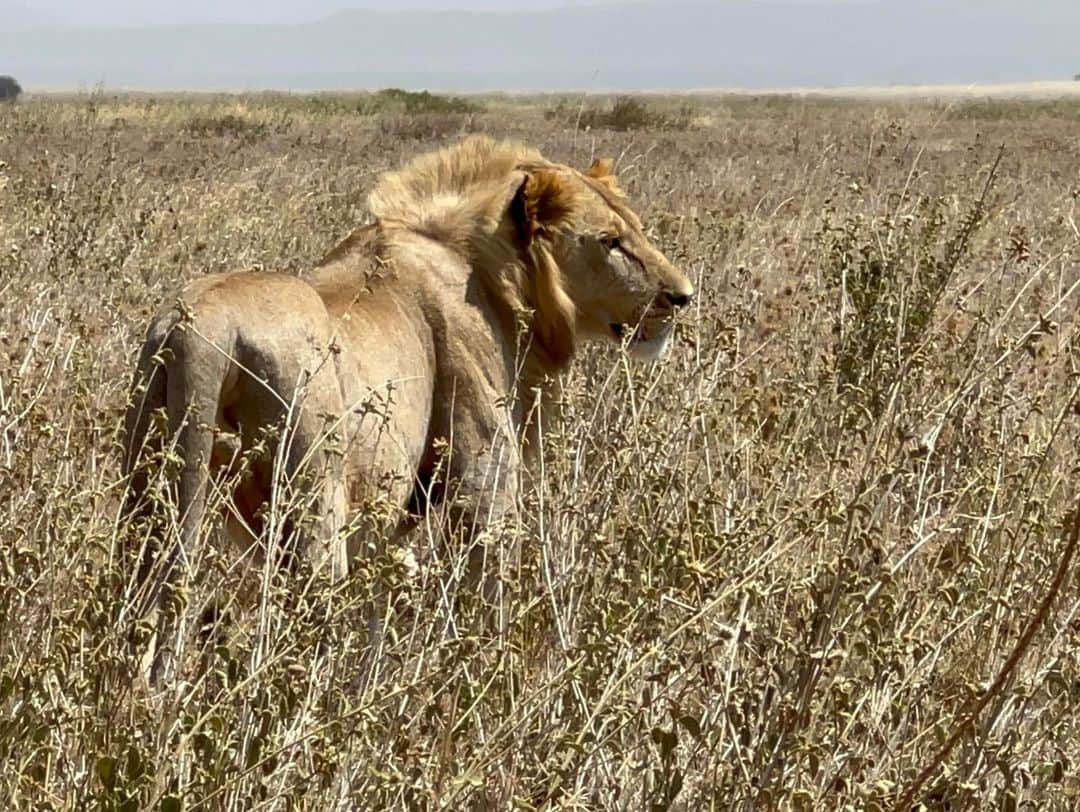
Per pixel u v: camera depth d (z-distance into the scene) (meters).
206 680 7.27
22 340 12.36
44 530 8.00
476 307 10.80
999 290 15.02
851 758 7.51
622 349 10.63
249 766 6.54
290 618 7.25
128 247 18.27
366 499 8.27
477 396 10.62
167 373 8.62
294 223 21.00
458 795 6.95
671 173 33.78
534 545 9.05
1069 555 6.53
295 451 8.96
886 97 182.88
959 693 8.36
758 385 12.86
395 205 11.04
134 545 7.78
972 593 8.96
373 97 85.62
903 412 11.27
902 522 10.52
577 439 10.77
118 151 36.03
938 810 8.16
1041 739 8.17
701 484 10.39
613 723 7.58
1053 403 12.86
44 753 6.65
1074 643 8.35
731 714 7.43
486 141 11.59
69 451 8.99
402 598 7.95
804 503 9.38
